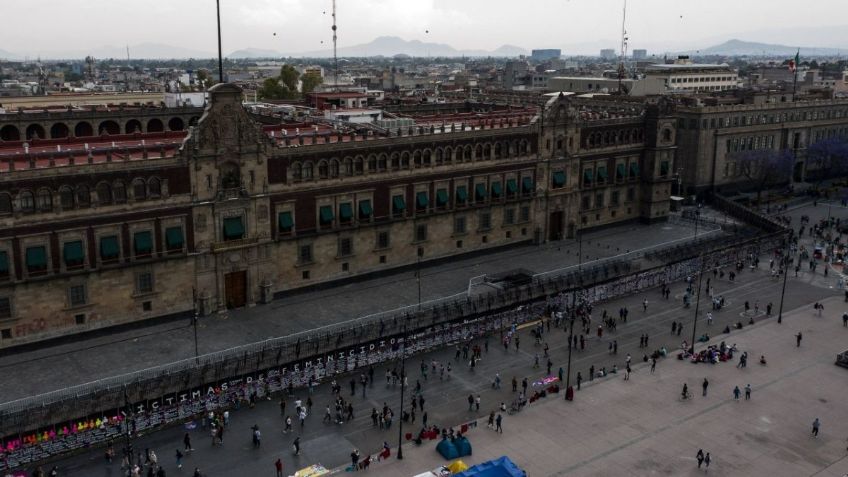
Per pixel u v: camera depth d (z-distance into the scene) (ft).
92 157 278.05
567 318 325.83
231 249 304.30
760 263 414.62
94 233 272.51
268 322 297.94
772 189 594.24
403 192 356.38
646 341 296.92
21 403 223.30
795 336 310.24
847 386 265.13
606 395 255.29
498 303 323.37
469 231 389.39
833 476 208.95
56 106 476.95
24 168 257.75
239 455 214.07
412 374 269.23
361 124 399.03
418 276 332.39
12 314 261.03
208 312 304.30
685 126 545.44
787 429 234.58
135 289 286.05
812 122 620.90
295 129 382.01
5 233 254.88
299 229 325.83
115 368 252.83
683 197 524.93
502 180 397.39
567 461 214.07
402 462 211.41
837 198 572.51
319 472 204.64
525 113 493.77
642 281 364.99
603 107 539.70
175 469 205.87
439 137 362.74
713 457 217.56
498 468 194.49
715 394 257.34
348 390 255.91
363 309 314.14
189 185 290.15
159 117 424.46
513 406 242.78
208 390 242.99
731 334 311.27
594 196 451.12
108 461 208.44
